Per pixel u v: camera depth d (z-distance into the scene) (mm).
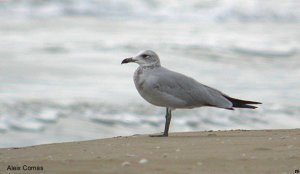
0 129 15812
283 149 8031
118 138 9977
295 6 45531
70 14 42969
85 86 21281
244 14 44031
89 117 17172
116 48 30266
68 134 15648
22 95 19594
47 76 22984
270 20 43250
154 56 10750
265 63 27344
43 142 14875
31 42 31797
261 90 21078
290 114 17797
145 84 10594
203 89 10734
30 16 41406
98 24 39625
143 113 17719
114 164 7281
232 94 20359
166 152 8039
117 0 44562
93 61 26547
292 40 34625
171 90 10516
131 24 40156
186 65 26125
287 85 22000
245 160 7348
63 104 18500
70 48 30031
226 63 27000
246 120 17125
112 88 21047
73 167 7227
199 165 7105
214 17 43438
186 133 10758
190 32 37531
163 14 43344
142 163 7258
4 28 36688
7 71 23797
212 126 16531
